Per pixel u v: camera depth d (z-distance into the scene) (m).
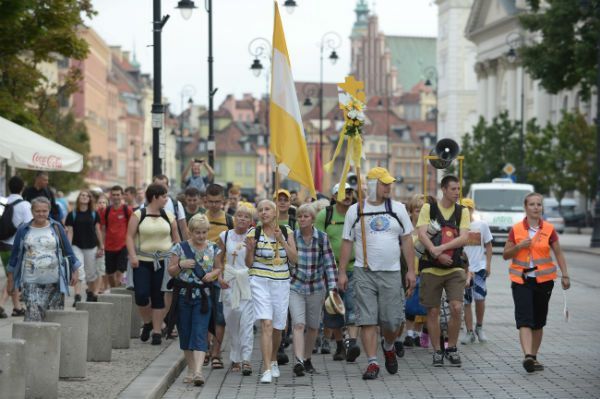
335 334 20.25
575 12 67.94
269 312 17.73
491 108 156.12
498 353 20.88
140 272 21.28
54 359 14.75
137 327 22.83
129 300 20.78
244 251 18.27
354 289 18.00
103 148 148.00
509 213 62.03
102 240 30.48
